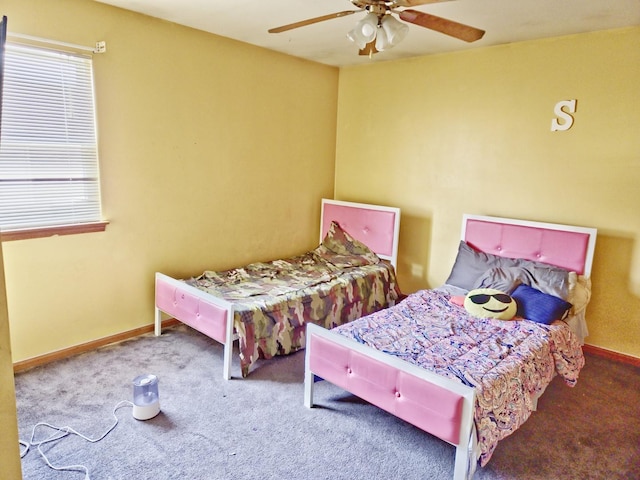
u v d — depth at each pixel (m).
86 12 2.75
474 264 3.41
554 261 3.24
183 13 2.96
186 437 2.20
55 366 2.84
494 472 2.03
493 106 3.56
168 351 3.12
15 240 2.64
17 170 2.60
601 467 2.08
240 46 3.65
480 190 3.73
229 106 3.67
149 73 3.12
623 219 3.09
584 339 3.30
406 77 4.04
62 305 2.91
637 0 2.47
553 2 2.52
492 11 2.69
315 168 4.57
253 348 2.84
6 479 1.09
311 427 2.32
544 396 2.71
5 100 2.50
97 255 3.04
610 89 3.04
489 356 2.26
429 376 1.94
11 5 2.46
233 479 1.93
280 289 3.29
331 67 4.48
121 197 3.10
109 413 2.37
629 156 3.02
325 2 2.67
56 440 2.14
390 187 4.32
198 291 2.98
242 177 3.89
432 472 2.01
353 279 3.58
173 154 3.36
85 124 2.85
